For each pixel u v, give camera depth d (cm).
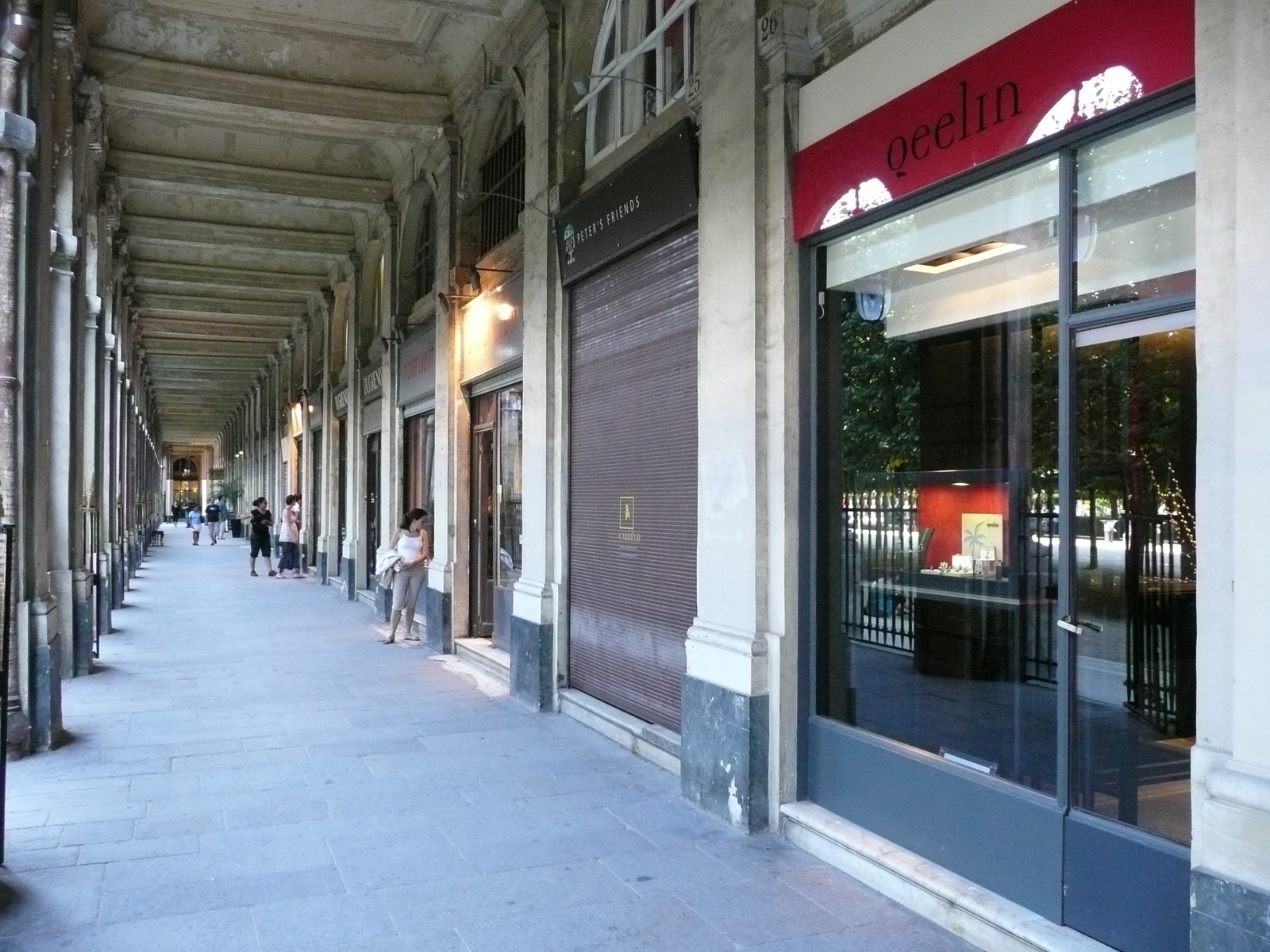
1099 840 335
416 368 1204
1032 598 387
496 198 934
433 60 980
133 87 916
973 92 383
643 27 668
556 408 757
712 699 512
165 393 4334
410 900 406
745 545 495
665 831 490
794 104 481
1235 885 270
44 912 392
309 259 1847
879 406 457
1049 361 376
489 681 887
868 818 442
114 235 1469
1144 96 317
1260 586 267
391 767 604
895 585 449
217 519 3772
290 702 795
